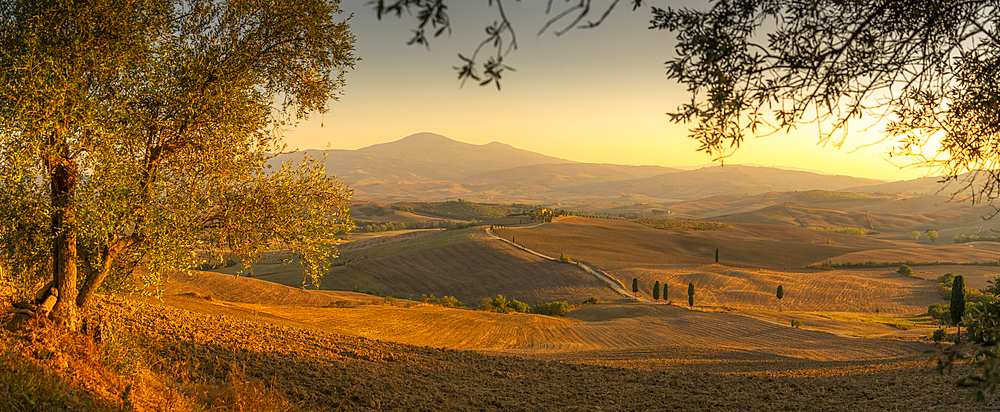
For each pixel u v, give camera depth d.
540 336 45.91
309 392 12.13
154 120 9.64
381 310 45.59
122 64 9.13
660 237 183.12
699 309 84.62
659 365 24.97
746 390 16.64
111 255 10.44
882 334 59.78
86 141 9.04
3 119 7.86
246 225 10.21
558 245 161.12
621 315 77.00
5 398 5.96
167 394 8.63
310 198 10.66
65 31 8.97
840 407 13.23
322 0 10.63
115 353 9.76
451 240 166.25
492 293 116.88
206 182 9.91
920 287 115.94
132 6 9.30
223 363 13.54
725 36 2.91
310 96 11.32
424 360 20.06
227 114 9.64
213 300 32.97
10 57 8.38
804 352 40.88
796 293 114.06
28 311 9.81
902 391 14.41
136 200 9.16
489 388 15.97
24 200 8.95
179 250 9.59
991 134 3.35
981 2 2.96
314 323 33.34
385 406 12.16
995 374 2.82
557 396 15.42
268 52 10.93
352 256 163.38
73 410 6.47
